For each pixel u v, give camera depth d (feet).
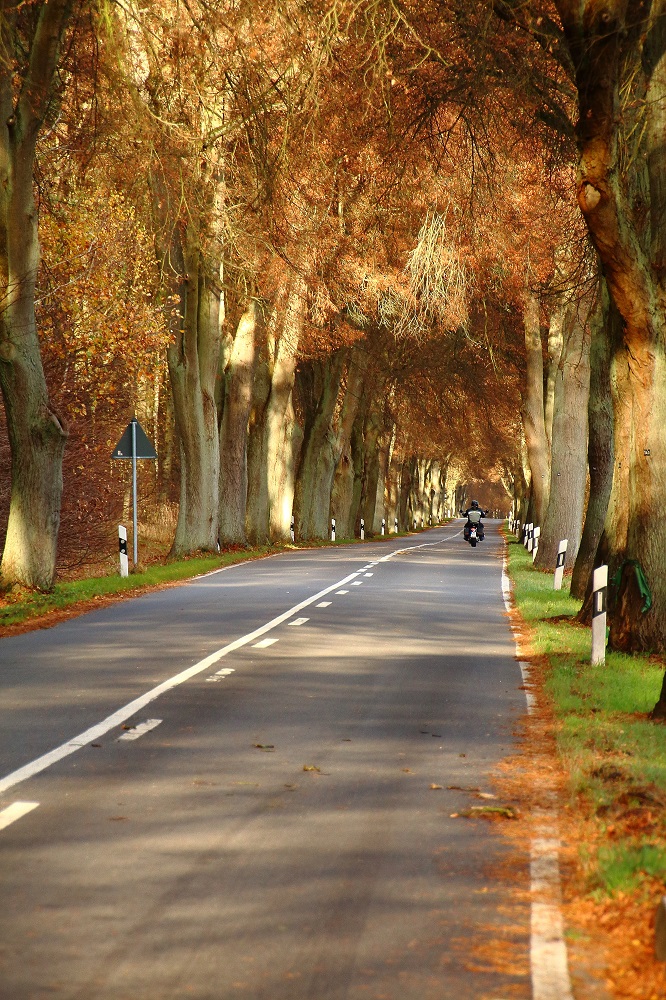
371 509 525.34
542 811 55.26
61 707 79.56
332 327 311.47
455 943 38.06
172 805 55.11
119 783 59.21
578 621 142.10
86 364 213.46
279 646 112.98
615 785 58.13
